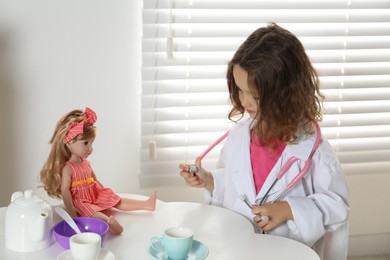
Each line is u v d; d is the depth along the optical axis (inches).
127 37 72.7
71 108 73.5
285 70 53.4
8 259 44.7
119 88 74.1
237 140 61.0
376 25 78.7
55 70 72.0
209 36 73.0
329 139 81.8
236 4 72.9
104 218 52.0
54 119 73.4
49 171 52.9
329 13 76.3
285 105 54.2
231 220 54.9
